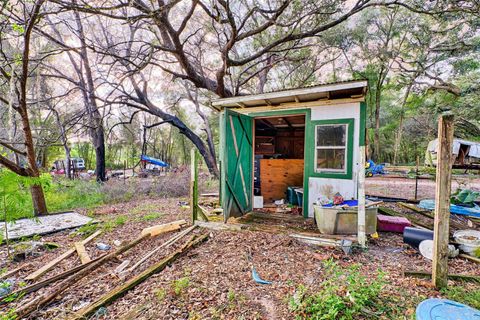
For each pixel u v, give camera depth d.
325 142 5.11
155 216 5.67
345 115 4.89
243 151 5.50
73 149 19.66
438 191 2.39
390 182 10.66
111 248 3.81
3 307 2.33
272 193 7.20
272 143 9.13
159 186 9.52
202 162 18.31
